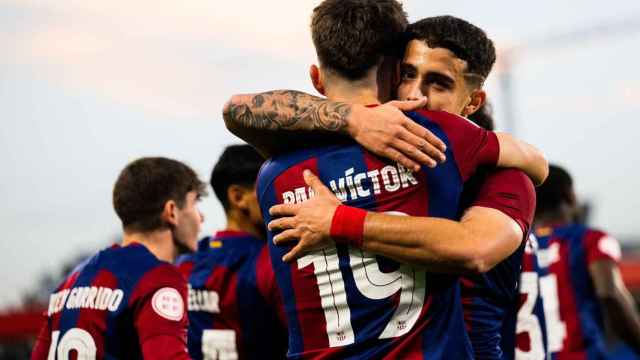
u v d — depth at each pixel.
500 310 3.31
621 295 6.13
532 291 4.24
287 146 3.13
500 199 2.95
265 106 3.10
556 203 6.37
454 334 2.90
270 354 4.84
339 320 2.95
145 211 4.38
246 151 5.09
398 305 2.87
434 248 2.77
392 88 3.22
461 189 2.93
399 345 2.86
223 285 4.82
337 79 3.09
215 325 4.84
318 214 2.92
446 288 2.92
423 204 2.90
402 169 2.91
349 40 3.02
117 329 4.04
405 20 3.19
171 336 3.98
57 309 4.19
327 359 2.94
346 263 2.92
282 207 3.02
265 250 4.88
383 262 2.89
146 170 4.43
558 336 6.14
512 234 2.88
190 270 5.04
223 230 5.07
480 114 4.14
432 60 3.14
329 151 3.02
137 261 4.15
